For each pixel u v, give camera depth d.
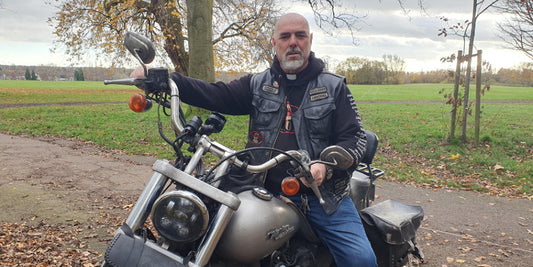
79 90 44.78
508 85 75.69
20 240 4.61
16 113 19.34
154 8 19.25
